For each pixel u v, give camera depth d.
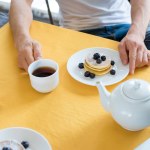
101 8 1.40
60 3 1.44
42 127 0.79
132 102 0.71
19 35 1.11
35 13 2.28
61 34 1.14
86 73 0.94
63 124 0.80
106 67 0.95
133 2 1.28
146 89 0.73
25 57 1.00
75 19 1.43
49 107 0.85
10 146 0.70
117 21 1.43
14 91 0.91
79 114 0.82
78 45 1.08
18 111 0.84
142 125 0.74
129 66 0.96
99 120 0.80
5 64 1.01
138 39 1.06
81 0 1.39
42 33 1.15
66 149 0.74
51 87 0.89
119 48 1.03
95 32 1.41
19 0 1.27
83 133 0.77
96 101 0.86
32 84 0.90
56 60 1.02
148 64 0.97
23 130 0.76
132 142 0.74
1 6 2.44
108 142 0.75
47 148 0.72
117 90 0.75
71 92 0.90
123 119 0.74
